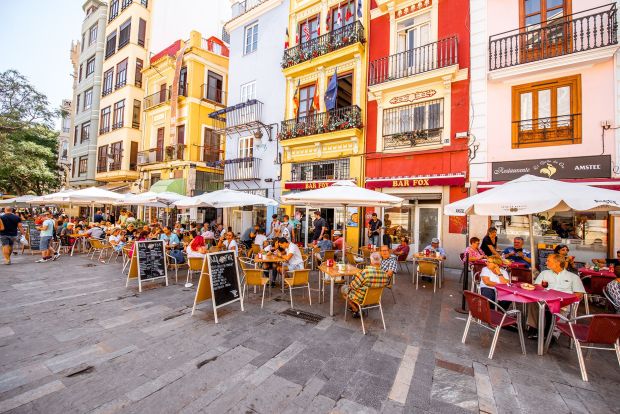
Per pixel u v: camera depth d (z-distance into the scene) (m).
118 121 21.62
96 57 24.08
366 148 11.80
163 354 3.72
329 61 12.67
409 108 10.88
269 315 5.20
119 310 5.30
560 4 8.49
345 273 5.33
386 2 11.24
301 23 14.23
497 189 4.84
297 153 13.70
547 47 8.50
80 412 2.64
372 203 6.84
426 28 10.82
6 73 17.44
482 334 4.53
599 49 7.54
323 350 3.91
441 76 9.93
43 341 4.03
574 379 3.33
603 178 7.31
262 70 15.40
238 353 3.78
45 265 9.28
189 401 2.82
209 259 5.09
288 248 6.93
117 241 10.49
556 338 4.30
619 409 2.81
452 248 9.62
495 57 8.96
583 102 7.94
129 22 21.31
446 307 5.78
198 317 5.02
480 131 9.34
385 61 11.49
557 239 8.23
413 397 2.95
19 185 26.80
